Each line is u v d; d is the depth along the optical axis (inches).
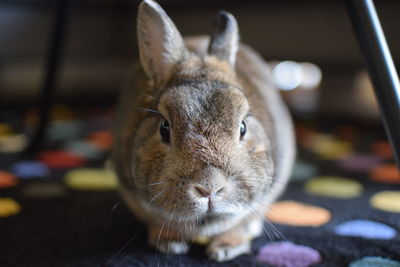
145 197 15.3
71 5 23.4
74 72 40.8
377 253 15.5
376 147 27.9
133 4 36.0
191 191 13.8
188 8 33.2
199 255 15.8
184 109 14.5
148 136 15.4
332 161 25.3
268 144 16.0
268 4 31.1
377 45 14.6
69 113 36.2
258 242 16.6
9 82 38.4
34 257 15.3
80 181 21.7
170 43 16.6
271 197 16.9
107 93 42.0
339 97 35.3
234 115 14.5
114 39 37.1
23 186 21.0
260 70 20.1
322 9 29.7
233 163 14.1
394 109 14.3
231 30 17.2
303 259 15.2
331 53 30.1
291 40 31.0
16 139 28.5
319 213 18.4
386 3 27.1
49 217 18.1
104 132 30.6
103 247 16.1
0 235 16.6
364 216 18.1
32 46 32.2
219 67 16.8
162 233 16.3
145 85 17.3
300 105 39.3
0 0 30.0
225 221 15.5
